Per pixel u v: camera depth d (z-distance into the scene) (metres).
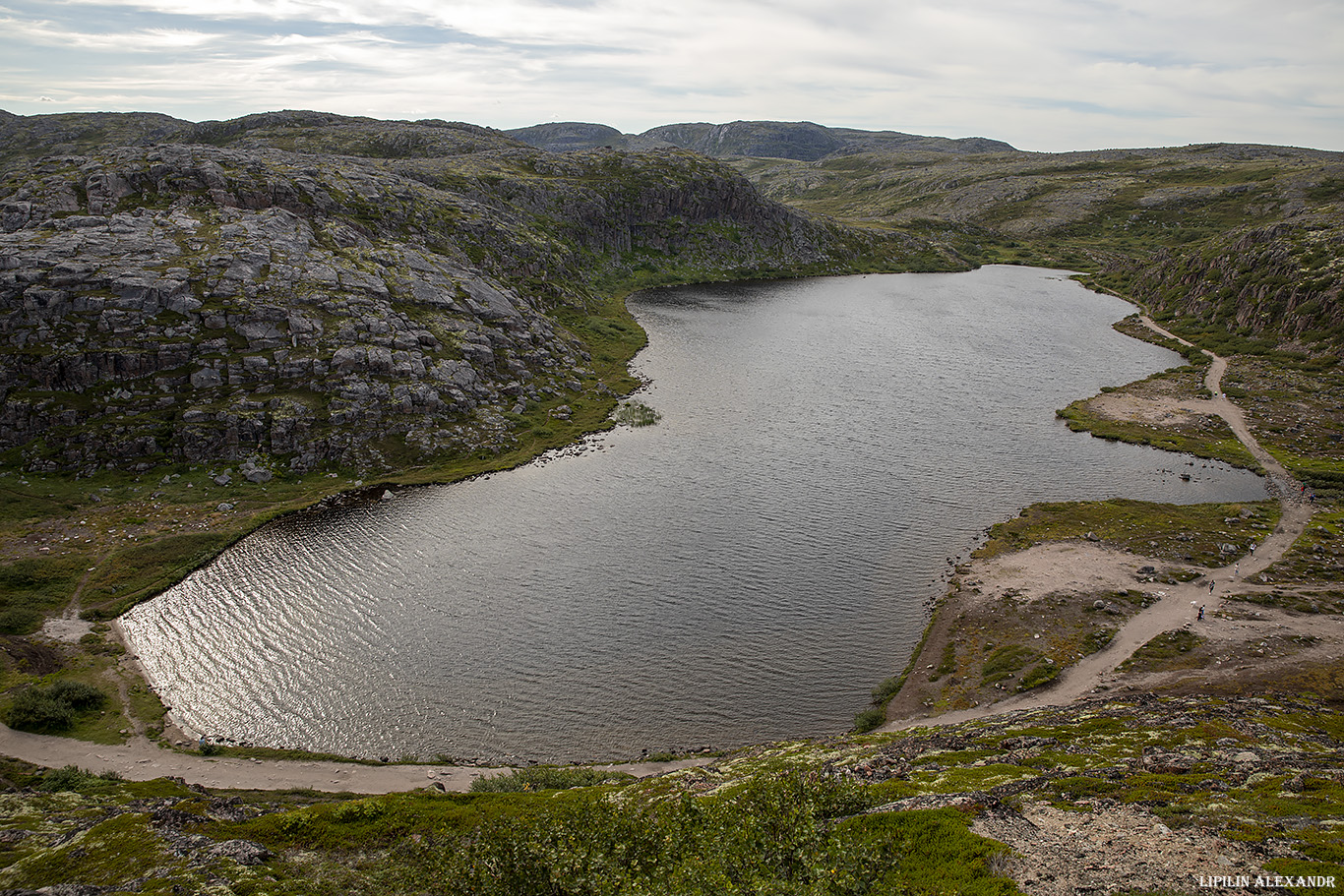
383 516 99.69
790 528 97.38
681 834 37.88
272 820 49.19
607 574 86.44
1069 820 39.28
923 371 167.88
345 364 119.88
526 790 54.25
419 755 61.72
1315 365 158.00
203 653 72.88
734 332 198.12
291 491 105.12
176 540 90.50
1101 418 138.50
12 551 86.44
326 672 70.69
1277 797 39.72
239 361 115.00
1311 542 91.69
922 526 98.62
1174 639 72.69
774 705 67.75
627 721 65.56
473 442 120.44
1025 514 101.44
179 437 106.31
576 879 34.84
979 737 56.88
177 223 134.88
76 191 138.00
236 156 159.25
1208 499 106.44
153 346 111.44
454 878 36.94
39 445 101.88
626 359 170.50
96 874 40.47
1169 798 41.12
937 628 77.69
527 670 71.19
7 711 62.16
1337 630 72.81
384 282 140.88
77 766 58.19
